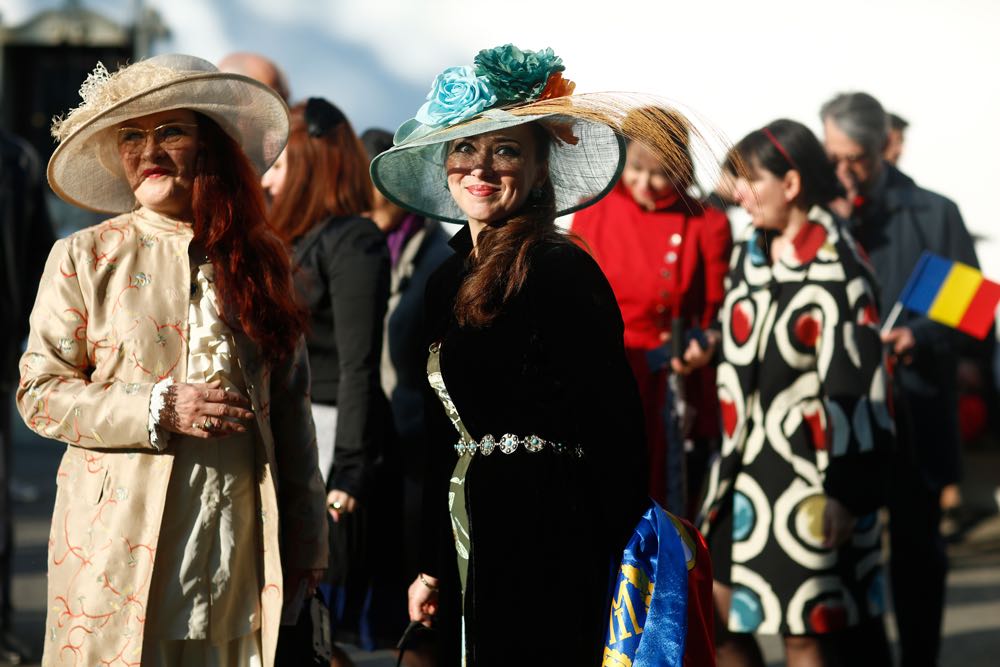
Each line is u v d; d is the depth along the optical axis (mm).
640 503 4312
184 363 4492
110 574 4387
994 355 13422
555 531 4262
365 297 6090
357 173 6379
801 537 6266
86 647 4387
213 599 4473
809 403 6320
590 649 4289
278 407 4789
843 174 8750
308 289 6168
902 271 8727
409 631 4906
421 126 4617
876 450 6137
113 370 4477
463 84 4492
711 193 6102
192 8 15945
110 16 16734
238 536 4527
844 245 6332
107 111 4418
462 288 4363
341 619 6246
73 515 4500
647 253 7852
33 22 16844
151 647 4434
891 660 6520
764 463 6379
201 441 4492
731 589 6500
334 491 6070
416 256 6832
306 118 6355
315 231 6254
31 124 17156
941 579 8070
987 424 13391
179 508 4465
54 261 4566
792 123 6434
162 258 4570
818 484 6270
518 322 4273
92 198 4922
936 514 8133
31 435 16844
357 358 6082
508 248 4332
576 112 4371
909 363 8195
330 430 6254
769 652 8984
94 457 4500
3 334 8578
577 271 4277
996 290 8125
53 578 4520
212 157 4680
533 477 4273
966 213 14148
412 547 6363
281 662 4836
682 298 7820
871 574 6355
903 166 14172
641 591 4301
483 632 4246
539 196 4637
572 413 4301
